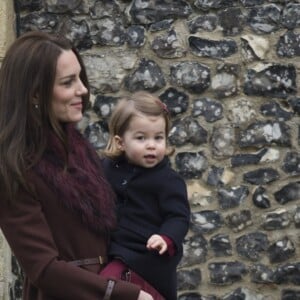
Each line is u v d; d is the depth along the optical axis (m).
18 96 6.65
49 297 6.66
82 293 6.52
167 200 7.47
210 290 12.61
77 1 12.77
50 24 12.82
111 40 12.75
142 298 6.63
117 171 7.66
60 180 6.62
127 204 7.48
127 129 7.59
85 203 6.71
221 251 12.59
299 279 12.55
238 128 12.62
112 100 12.74
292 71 12.59
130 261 7.12
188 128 12.64
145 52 12.71
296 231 12.59
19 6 12.80
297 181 12.59
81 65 7.08
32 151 6.62
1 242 12.32
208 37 12.64
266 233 12.59
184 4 12.66
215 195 12.62
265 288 12.61
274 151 12.61
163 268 7.25
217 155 12.62
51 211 6.62
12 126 6.61
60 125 6.88
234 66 12.62
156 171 7.55
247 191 12.59
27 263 6.51
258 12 12.62
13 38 12.69
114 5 12.74
